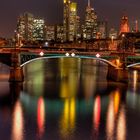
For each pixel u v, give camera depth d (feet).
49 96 466.29
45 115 358.43
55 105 409.28
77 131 302.86
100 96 474.49
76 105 411.54
